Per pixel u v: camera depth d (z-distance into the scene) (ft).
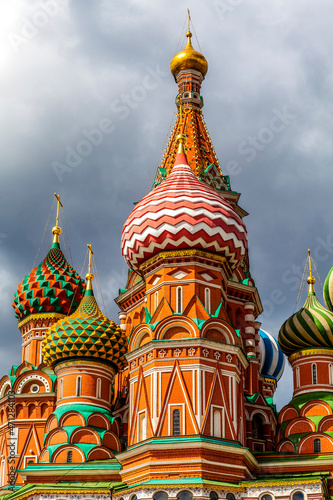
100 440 216.54
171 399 196.54
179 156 227.20
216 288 210.79
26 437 238.48
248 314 241.76
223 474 192.03
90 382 224.94
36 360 252.62
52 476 210.18
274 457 207.21
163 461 190.90
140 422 199.72
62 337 225.56
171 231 209.05
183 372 198.29
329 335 225.15
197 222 209.15
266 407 234.17
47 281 256.52
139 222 213.46
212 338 204.44
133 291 243.81
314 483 189.78
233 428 197.26
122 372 245.24
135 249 214.90
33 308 255.91
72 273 262.26
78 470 209.87
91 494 203.00
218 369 200.03
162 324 203.10
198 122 263.70
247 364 215.10
